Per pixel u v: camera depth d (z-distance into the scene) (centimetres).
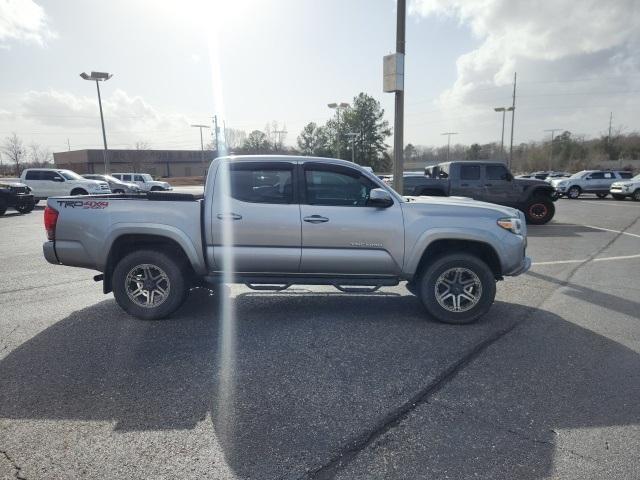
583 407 317
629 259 867
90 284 681
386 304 572
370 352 416
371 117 7631
